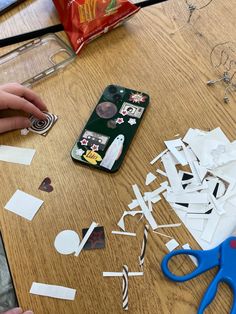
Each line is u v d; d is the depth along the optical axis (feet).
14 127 2.01
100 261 1.62
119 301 1.54
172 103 2.12
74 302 1.54
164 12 2.55
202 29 2.46
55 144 1.96
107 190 1.81
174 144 1.95
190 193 1.80
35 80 2.21
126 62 2.30
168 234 1.69
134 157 1.92
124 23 2.48
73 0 2.29
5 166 1.89
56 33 2.43
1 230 1.71
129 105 2.08
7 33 2.43
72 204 1.77
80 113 2.08
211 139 1.97
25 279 1.59
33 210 1.75
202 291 1.55
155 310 1.52
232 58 2.32
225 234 1.69
